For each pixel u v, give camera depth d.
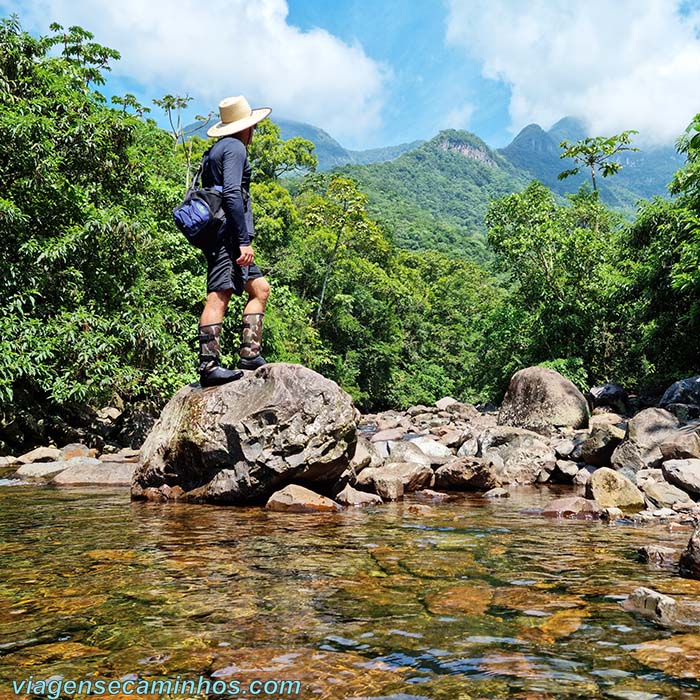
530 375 11.29
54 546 3.32
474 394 40.09
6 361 8.63
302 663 1.79
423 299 50.19
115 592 2.46
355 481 5.85
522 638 2.00
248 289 5.41
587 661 1.82
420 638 1.99
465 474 6.43
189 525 3.98
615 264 19.92
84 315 9.89
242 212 4.97
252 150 40.94
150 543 3.41
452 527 4.06
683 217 14.35
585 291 20.25
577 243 19.86
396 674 1.73
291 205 36.12
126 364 11.09
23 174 10.23
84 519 4.19
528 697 1.59
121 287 11.30
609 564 3.02
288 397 4.99
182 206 4.96
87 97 12.24
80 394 9.59
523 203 22.03
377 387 37.59
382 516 4.51
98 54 17.69
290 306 18.70
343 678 1.70
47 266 10.14
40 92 11.25
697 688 1.64
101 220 10.32
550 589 2.56
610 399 15.64
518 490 6.48
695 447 6.37
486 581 2.68
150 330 10.52
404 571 2.85
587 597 2.45
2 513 4.45
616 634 2.04
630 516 4.56
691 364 16.12
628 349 19.39
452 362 43.84
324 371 32.72
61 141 10.95
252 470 4.86
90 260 10.74
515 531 3.94
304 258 34.41
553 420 10.66
